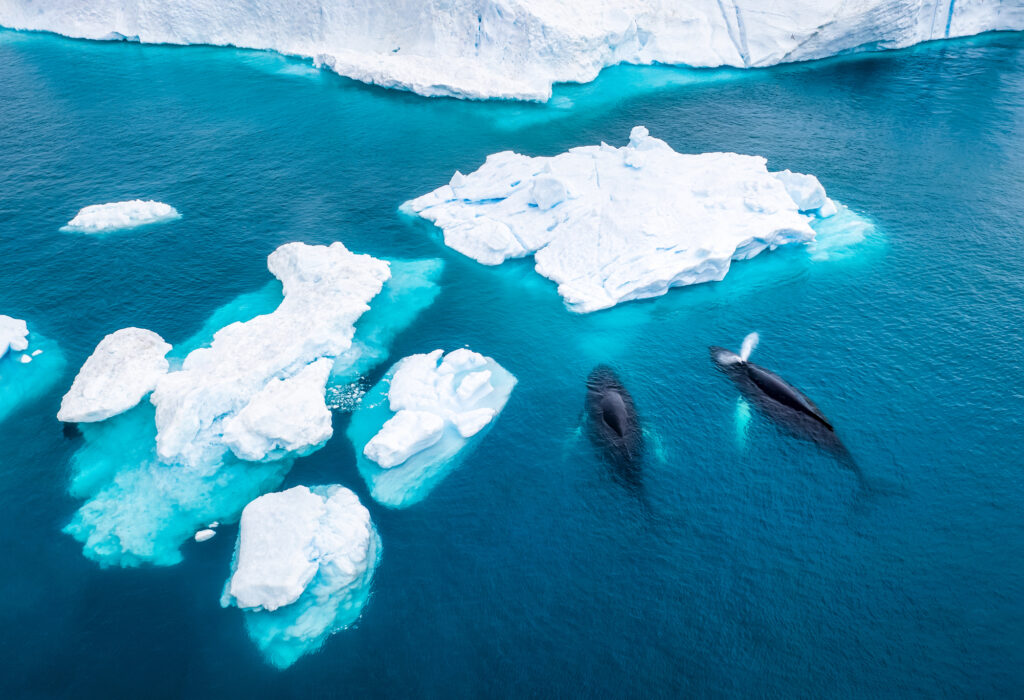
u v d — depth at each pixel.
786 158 66.75
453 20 85.88
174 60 91.00
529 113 77.62
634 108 78.31
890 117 73.94
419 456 38.75
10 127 73.38
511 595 32.03
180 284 51.91
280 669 29.59
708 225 53.50
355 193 63.19
